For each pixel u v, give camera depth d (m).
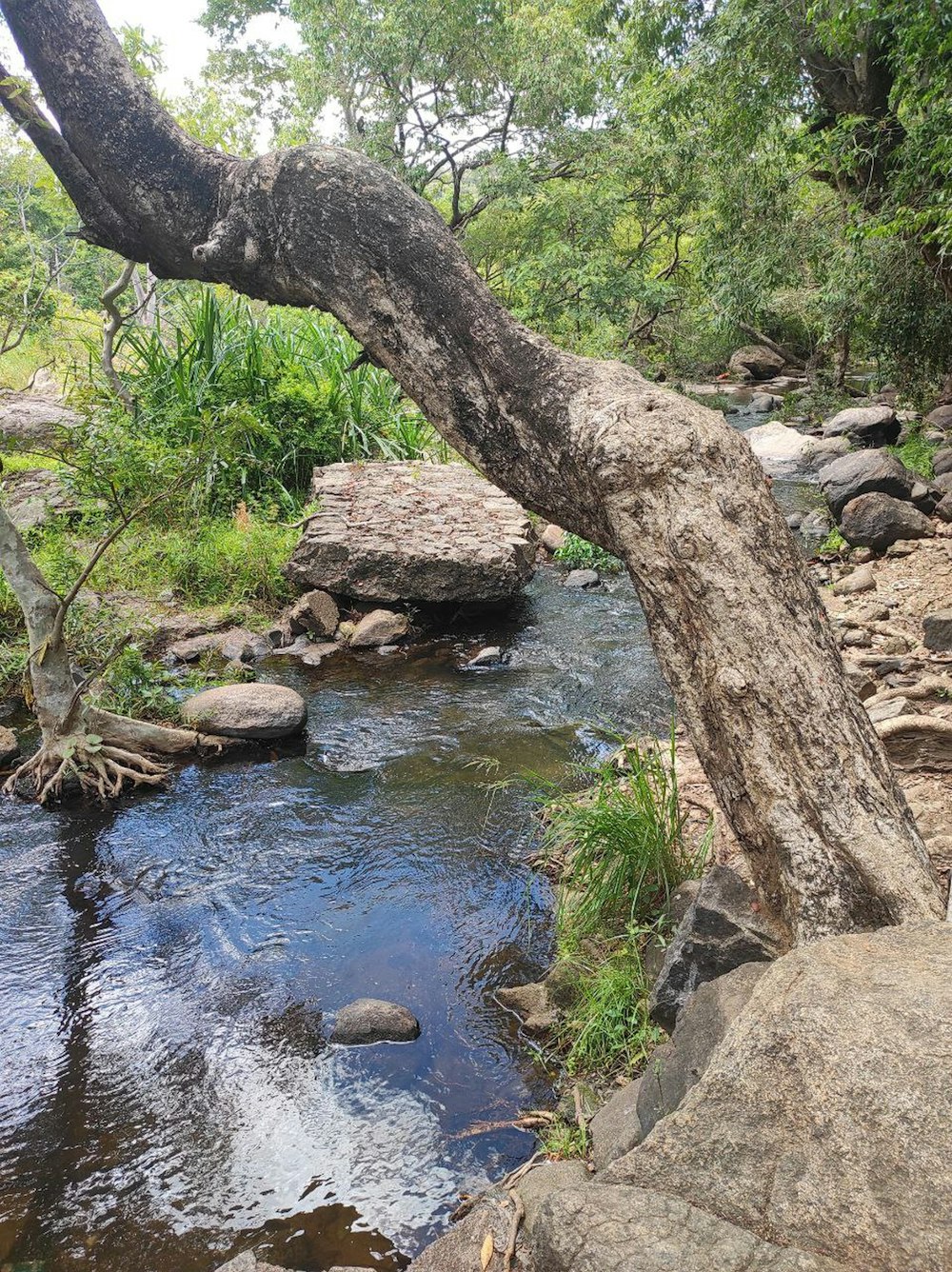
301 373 11.52
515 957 4.02
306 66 23.36
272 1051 3.52
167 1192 2.92
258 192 3.39
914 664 6.12
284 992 3.85
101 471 5.77
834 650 2.89
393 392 12.20
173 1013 3.74
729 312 14.29
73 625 6.87
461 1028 3.61
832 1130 1.64
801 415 18.55
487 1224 2.51
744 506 2.90
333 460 10.96
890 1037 1.70
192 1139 3.12
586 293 19.42
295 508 10.01
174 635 7.79
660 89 12.69
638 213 22.27
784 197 13.55
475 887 4.50
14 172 12.27
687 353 27.28
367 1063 3.45
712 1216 1.61
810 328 23.05
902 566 8.76
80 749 5.54
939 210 8.41
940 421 14.99
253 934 4.22
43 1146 3.10
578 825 4.21
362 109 23.14
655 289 19.61
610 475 2.94
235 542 8.95
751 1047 1.79
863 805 2.67
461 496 9.92
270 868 4.74
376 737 6.20
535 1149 3.03
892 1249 1.48
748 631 2.79
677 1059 2.64
